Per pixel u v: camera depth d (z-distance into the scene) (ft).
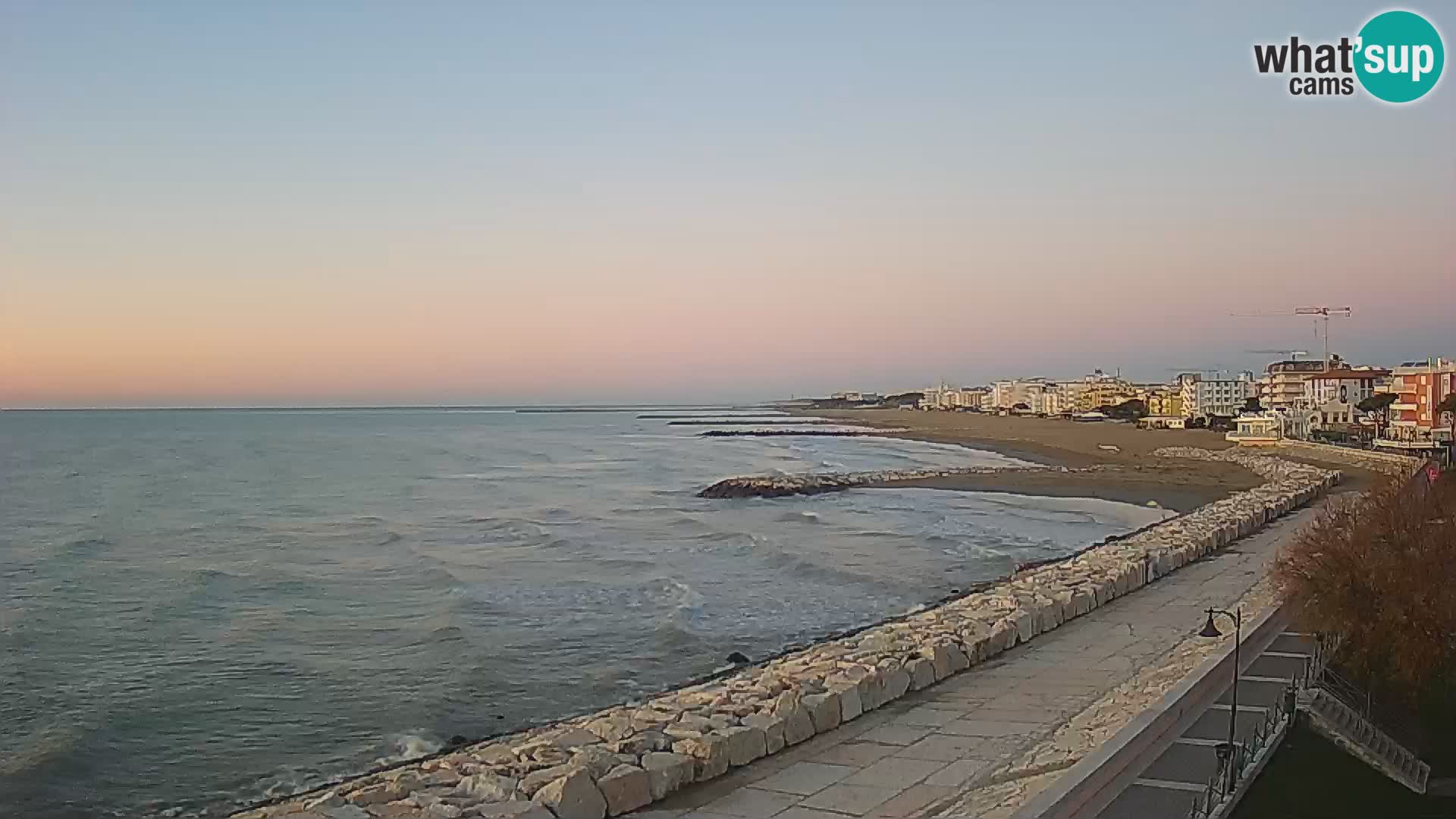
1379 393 353.31
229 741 59.31
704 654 77.61
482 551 131.34
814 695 49.67
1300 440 298.97
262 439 497.05
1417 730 49.73
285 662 76.48
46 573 116.47
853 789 40.73
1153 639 67.05
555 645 80.12
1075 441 388.98
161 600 100.53
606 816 37.96
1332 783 42.45
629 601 96.63
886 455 353.10
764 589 102.78
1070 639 67.67
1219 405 558.15
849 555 124.16
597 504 191.01
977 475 232.94
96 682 71.26
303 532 152.15
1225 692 50.98
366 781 44.06
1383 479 88.53
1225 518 121.49
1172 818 36.29
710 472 278.05
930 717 50.39
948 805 38.55
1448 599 51.80
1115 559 91.71
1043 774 40.78
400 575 114.32
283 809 40.60
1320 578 56.08
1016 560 120.16
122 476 262.26
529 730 56.24
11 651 80.33
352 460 334.85
